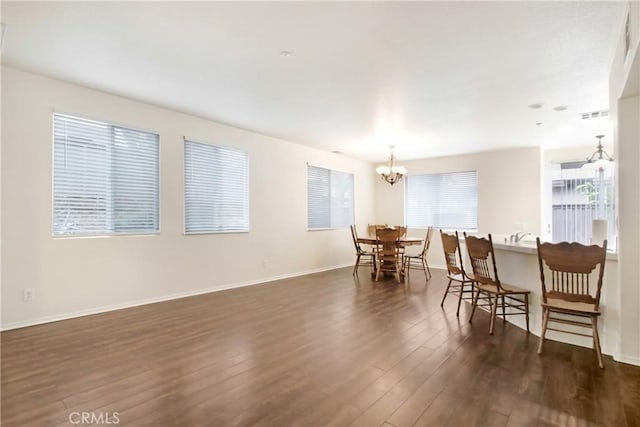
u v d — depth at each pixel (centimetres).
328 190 734
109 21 244
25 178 339
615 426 180
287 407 198
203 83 359
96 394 211
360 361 261
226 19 240
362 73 330
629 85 237
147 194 434
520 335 319
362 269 725
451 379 232
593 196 651
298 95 391
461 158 748
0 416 188
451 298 462
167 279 451
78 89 371
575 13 232
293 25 248
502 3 221
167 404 201
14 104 332
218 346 290
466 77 338
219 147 519
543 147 669
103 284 391
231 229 536
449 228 761
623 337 260
